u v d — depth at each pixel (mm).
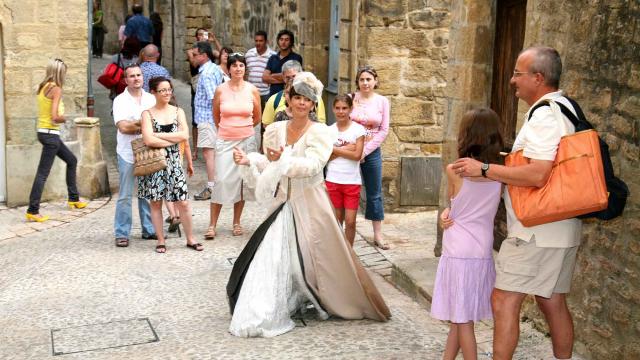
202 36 11961
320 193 4980
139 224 7910
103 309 5461
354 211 6355
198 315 5305
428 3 8102
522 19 5648
